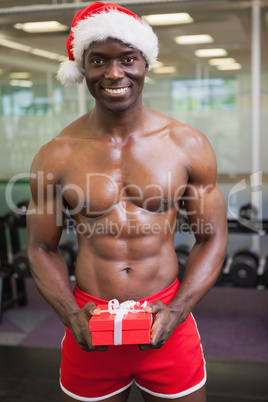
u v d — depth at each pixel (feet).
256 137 13.25
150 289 3.63
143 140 3.61
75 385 3.90
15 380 7.43
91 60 3.29
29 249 3.84
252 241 13.61
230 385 7.20
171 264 3.74
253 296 12.03
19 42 13.20
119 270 3.59
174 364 3.77
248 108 13.17
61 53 13.11
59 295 3.62
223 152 13.50
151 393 3.91
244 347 8.89
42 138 14.03
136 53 3.28
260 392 6.97
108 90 3.31
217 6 11.28
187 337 3.84
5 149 14.19
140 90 3.45
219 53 12.89
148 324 3.18
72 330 3.40
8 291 11.20
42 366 7.92
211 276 3.68
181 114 13.61
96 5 3.49
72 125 3.84
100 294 3.64
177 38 12.80
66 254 9.84
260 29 12.26
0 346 8.76
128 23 3.23
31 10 11.23
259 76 12.86
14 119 14.06
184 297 3.53
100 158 3.58
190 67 13.24
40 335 9.64
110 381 3.85
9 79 13.88
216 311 10.98
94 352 3.76
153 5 11.16
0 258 10.71
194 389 3.88
